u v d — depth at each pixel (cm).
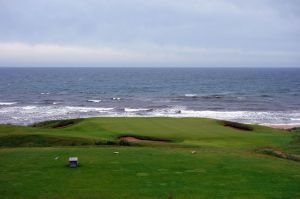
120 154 2247
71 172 1828
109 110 8594
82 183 1658
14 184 1634
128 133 3234
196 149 2520
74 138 2850
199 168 1941
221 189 1606
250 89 15650
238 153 2389
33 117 7419
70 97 11906
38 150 2372
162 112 8262
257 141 3111
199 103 10262
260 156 2334
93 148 2470
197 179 1744
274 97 12156
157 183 1673
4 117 7388
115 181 1692
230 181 1723
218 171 1891
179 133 3306
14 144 2769
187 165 1995
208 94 13250
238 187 1638
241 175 1827
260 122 7012
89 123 3753
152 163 2025
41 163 2002
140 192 1548
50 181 1681
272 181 1739
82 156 2181
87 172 1831
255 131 3891
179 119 4128
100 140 2830
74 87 16262
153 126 3616
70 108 8975
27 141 2812
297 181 1750
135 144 2728
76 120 4256
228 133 3384
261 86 17400
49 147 2544
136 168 1916
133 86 17075
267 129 4069
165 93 13600
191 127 3628
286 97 12206
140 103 10250
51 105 9644
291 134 3631
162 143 2806
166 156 2208
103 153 2275
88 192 1540
